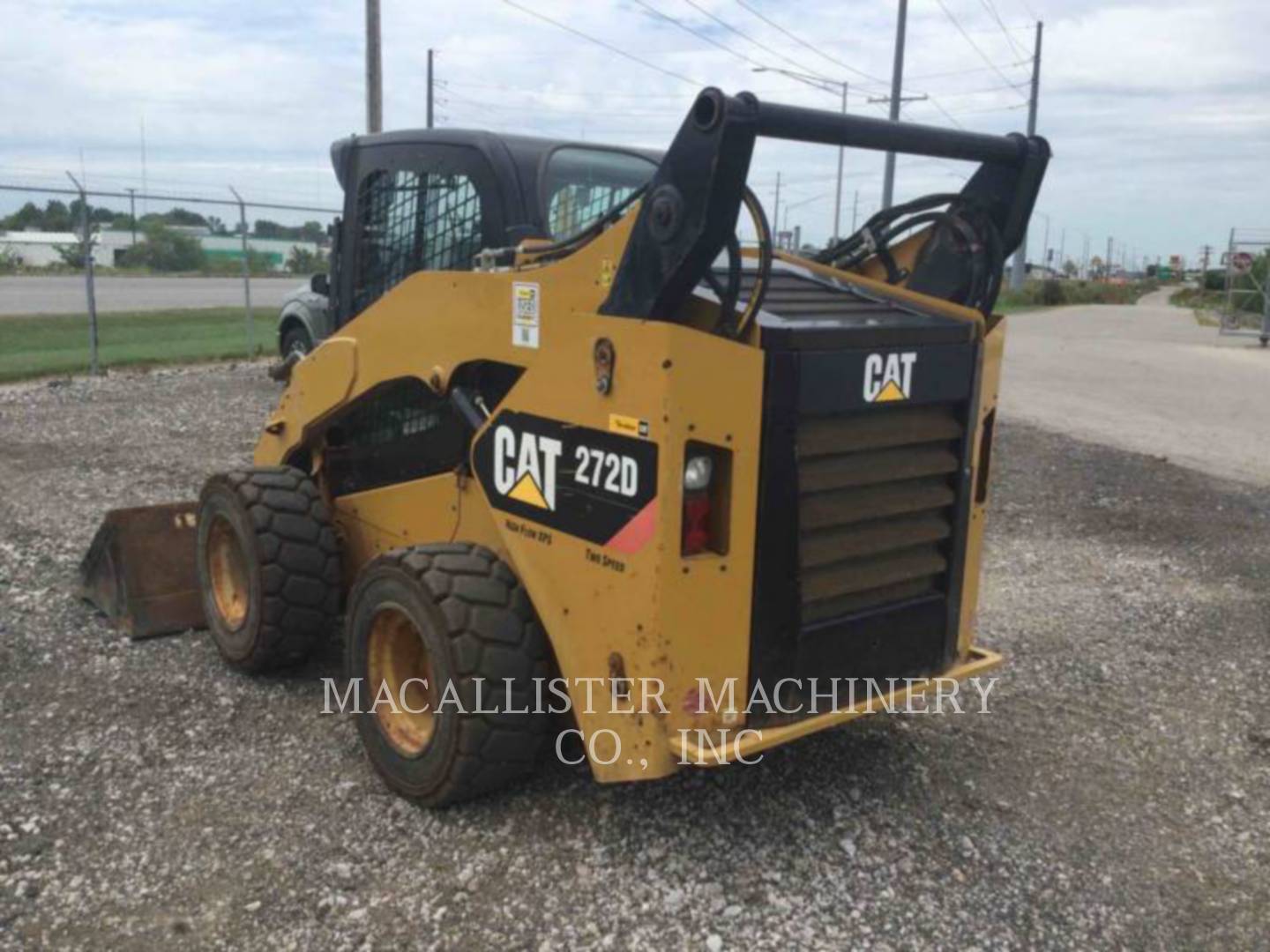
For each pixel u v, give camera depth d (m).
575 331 3.30
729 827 3.69
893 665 3.71
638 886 3.36
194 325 20.39
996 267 3.85
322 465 4.94
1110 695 5.02
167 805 3.79
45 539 6.84
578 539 3.35
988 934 3.22
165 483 8.47
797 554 3.33
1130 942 3.22
